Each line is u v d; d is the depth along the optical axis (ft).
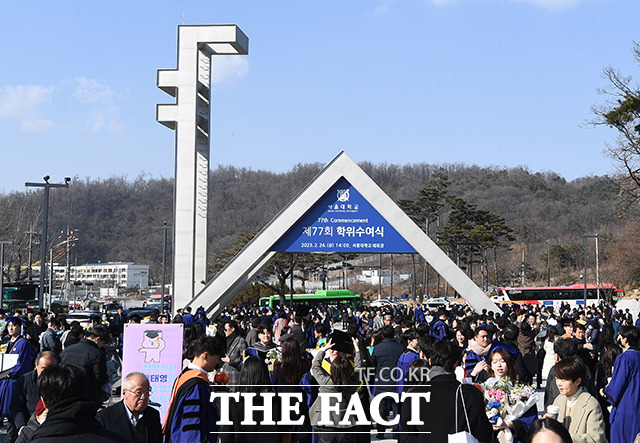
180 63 116.88
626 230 279.69
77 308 273.13
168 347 36.91
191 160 115.03
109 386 36.37
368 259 596.70
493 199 653.71
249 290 305.53
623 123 163.22
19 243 249.96
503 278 453.17
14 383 35.12
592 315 110.52
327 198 104.99
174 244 113.91
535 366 42.52
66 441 14.80
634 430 27.89
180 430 22.20
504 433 23.54
